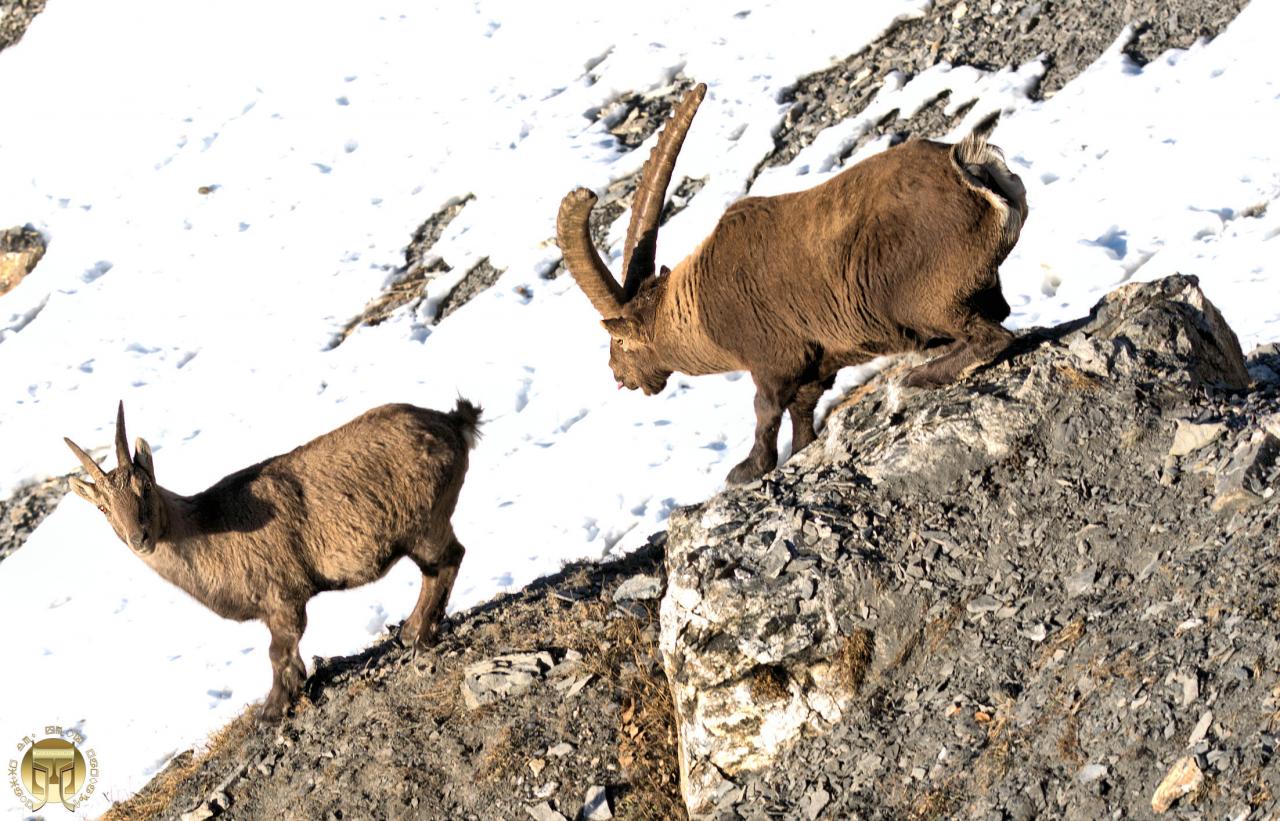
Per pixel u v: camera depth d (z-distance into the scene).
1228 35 66.19
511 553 53.84
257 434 70.12
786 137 74.81
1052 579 24.28
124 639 59.19
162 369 78.31
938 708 23.38
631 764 28.56
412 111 91.19
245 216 88.00
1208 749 18.95
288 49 101.75
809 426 31.72
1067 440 26.16
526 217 77.25
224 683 53.78
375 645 37.47
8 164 100.44
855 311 27.59
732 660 25.56
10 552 69.50
